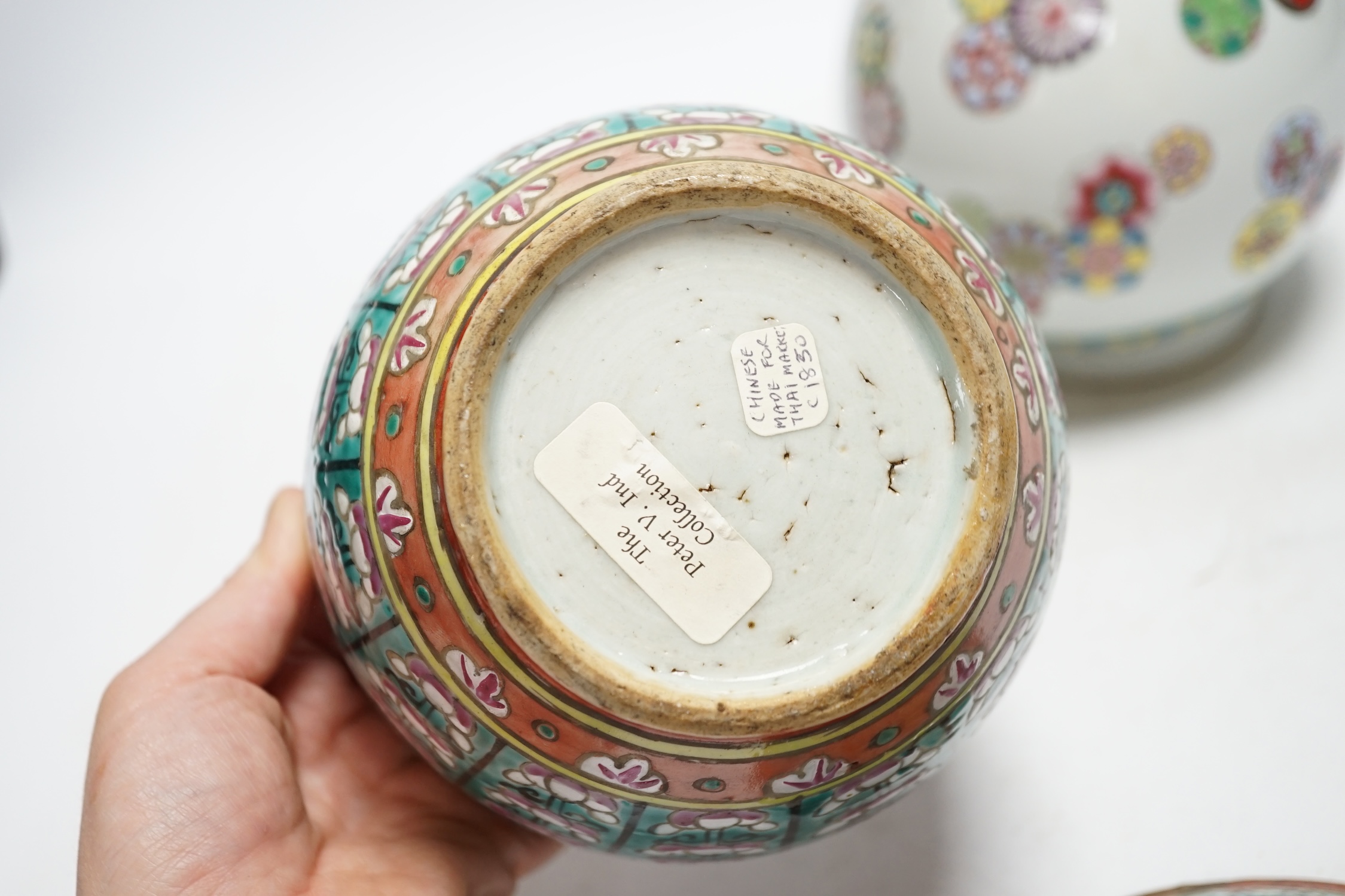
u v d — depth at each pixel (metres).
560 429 0.66
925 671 0.67
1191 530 1.19
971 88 1.04
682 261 0.67
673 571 0.65
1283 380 1.26
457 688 0.67
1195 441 1.24
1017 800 1.06
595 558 0.65
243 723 0.87
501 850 0.95
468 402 0.64
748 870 1.03
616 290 0.67
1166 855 1.02
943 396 0.67
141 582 1.28
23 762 1.17
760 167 0.67
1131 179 1.03
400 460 0.66
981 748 1.08
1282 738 1.07
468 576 0.63
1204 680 1.10
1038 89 1.01
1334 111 1.06
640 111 0.79
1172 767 1.06
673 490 0.65
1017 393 0.70
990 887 1.02
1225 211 1.05
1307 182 1.07
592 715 0.65
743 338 0.67
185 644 0.91
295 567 0.95
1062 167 1.03
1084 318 1.14
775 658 0.65
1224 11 0.99
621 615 0.65
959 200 1.09
